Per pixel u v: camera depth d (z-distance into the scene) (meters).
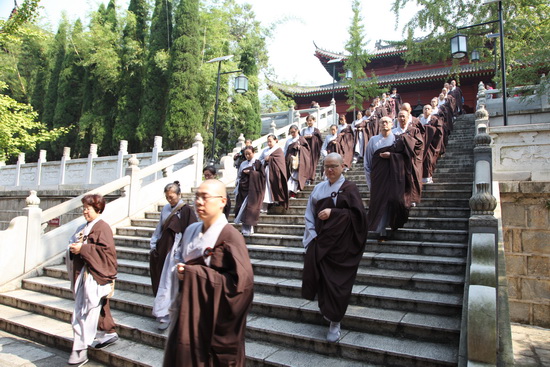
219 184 2.85
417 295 4.43
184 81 16.09
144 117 16.97
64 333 5.03
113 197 11.17
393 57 33.06
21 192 14.27
